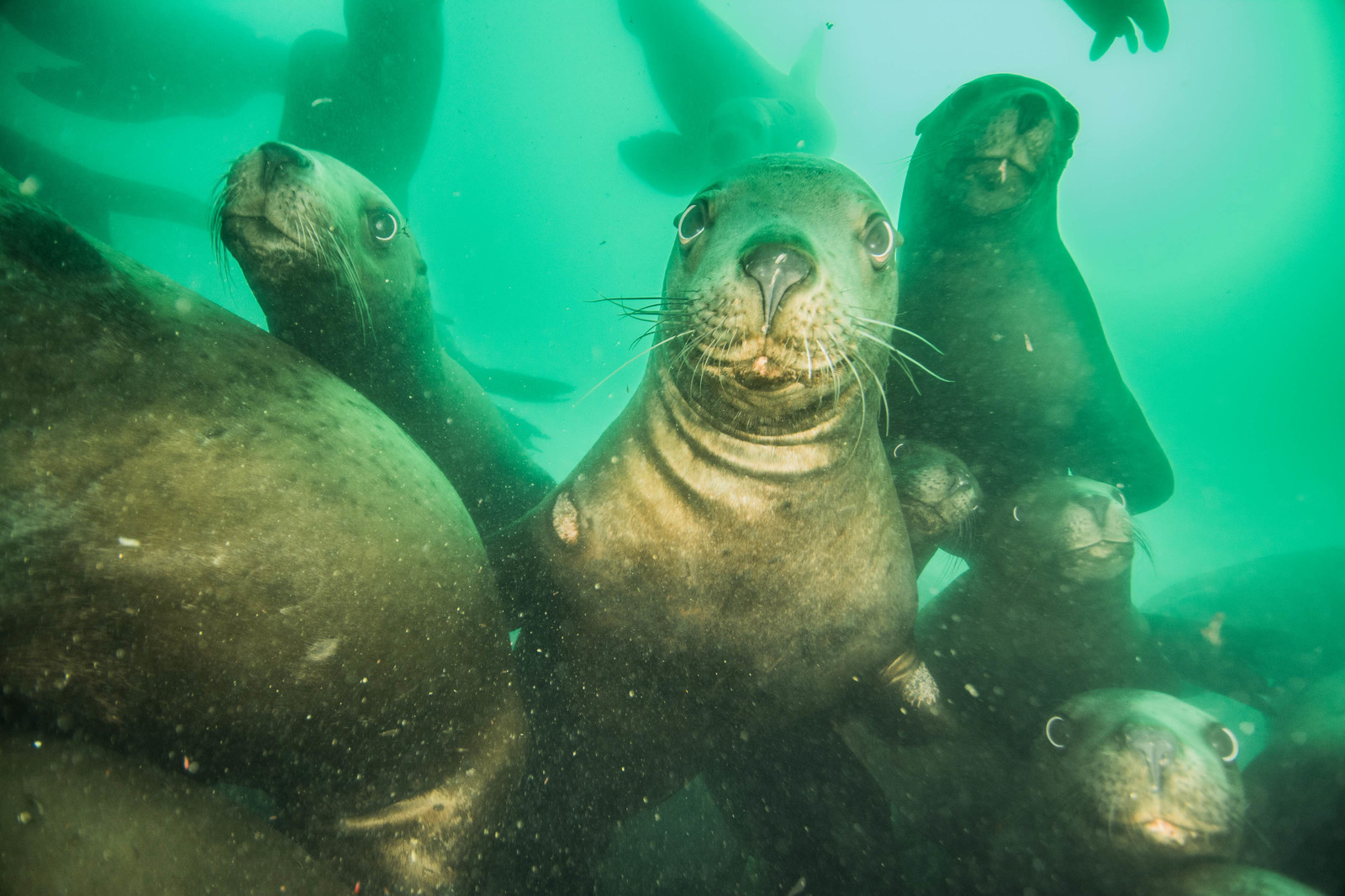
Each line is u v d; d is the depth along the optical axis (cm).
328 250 56
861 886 67
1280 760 74
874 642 57
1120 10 119
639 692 55
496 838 48
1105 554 78
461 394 90
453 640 41
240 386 36
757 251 36
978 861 69
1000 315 90
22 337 29
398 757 41
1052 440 94
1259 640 99
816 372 39
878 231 45
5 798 26
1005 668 87
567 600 54
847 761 69
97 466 29
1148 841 56
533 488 98
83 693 32
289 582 33
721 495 48
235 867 31
